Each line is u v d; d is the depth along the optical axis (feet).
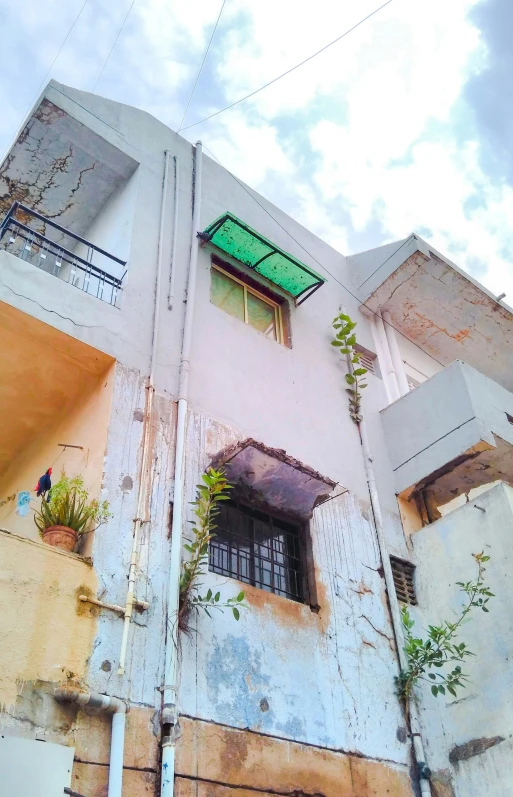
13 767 15.21
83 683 17.63
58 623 17.98
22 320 23.12
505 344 44.34
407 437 33.94
